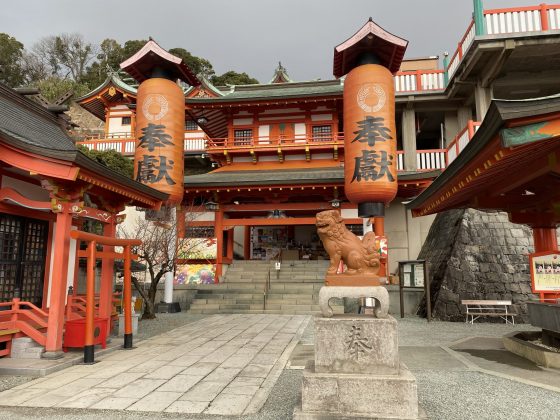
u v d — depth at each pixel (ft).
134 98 105.60
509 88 61.67
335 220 17.61
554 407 17.57
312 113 73.67
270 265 69.46
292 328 41.70
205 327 42.75
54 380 22.34
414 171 66.13
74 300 35.60
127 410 17.58
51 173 25.21
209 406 18.03
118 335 37.19
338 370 15.52
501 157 19.06
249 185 60.90
